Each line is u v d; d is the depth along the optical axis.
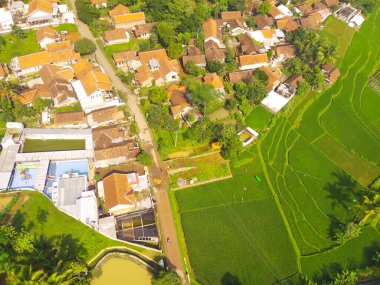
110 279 85.50
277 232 98.25
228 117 124.38
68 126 116.06
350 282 85.12
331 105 137.50
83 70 129.00
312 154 119.44
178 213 100.62
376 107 139.62
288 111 130.88
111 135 111.81
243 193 106.50
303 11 181.50
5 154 105.69
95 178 104.50
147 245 92.62
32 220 91.56
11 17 146.88
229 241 95.31
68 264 79.56
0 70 126.00
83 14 150.88
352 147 123.56
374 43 172.50
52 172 105.25
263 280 88.75
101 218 94.44
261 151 117.75
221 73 136.62
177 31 151.88
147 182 103.88
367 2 186.25
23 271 79.25
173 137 116.56
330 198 107.19
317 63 145.88
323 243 97.06
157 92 121.50
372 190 104.12
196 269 89.56
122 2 164.50
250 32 158.50
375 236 99.12
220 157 113.62
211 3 178.88
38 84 124.88
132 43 148.88
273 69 146.00
